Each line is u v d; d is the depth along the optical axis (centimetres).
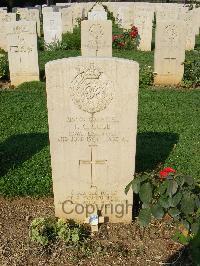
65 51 632
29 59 439
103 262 176
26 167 251
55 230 187
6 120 333
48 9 805
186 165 254
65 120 183
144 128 314
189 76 443
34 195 224
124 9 877
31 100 384
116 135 186
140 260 177
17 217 208
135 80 175
